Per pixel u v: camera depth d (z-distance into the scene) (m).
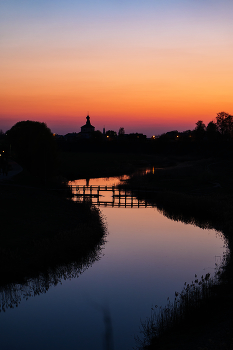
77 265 22.72
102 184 69.94
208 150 147.12
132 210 44.78
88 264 23.09
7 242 25.14
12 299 17.62
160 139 175.25
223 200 43.09
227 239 29.11
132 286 19.38
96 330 14.39
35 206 39.16
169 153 164.38
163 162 130.00
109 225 35.47
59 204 42.34
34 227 29.94
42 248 23.86
